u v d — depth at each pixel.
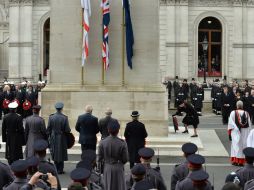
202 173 12.32
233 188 10.58
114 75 31.02
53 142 23.84
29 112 44.25
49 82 31.28
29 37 67.25
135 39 30.91
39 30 67.50
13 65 67.38
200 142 30.61
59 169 24.05
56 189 12.35
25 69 67.44
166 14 66.31
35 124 23.84
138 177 12.68
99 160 17.89
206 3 67.06
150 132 30.44
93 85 30.98
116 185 17.80
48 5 67.38
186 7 66.44
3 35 74.75
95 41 30.98
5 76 72.56
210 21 68.06
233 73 67.62
